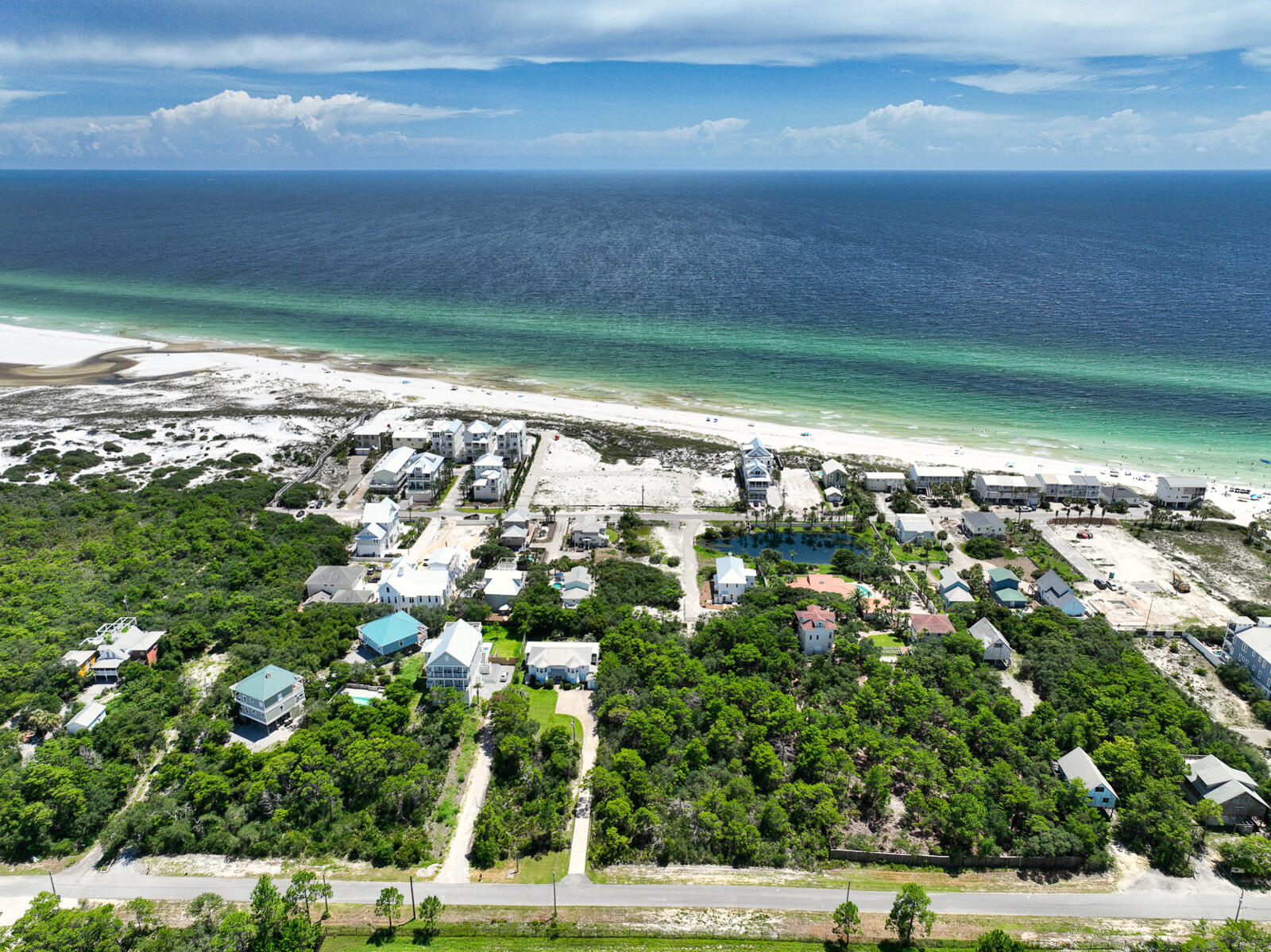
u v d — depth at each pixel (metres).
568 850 99.00
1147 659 139.38
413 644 140.75
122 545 167.88
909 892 86.94
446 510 195.62
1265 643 132.00
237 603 147.00
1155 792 103.12
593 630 142.00
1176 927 89.44
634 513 192.00
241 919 83.81
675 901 92.19
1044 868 98.12
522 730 115.06
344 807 104.81
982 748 114.38
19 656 127.62
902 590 154.62
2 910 89.38
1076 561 172.25
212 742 112.81
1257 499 199.62
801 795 102.75
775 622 143.38
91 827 99.75
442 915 89.38
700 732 118.00
